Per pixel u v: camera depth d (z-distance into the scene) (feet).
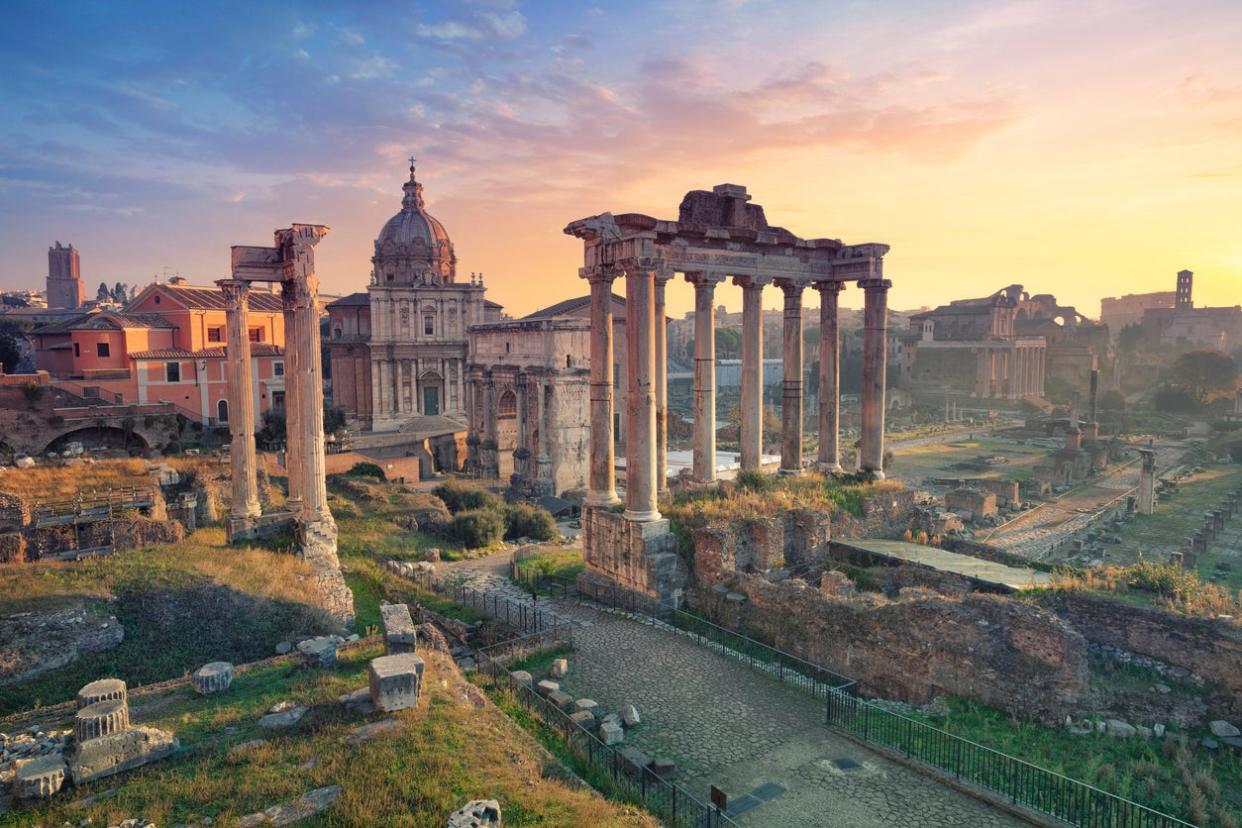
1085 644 72.59
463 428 347.15
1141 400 612.29
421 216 369.71
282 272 116.26
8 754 52.49
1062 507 275.59
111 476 145.59
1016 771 58.80
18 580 84.94
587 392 269.44
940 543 120.16
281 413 272.31
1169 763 64.75
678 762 65.72
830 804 59.57
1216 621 75.41
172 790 49.39
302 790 49.80
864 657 83.20
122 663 77.46
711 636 96.12
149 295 276.41
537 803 49.60
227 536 119.34
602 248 111.65
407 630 72.28
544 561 134.00
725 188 124.47
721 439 373.40
